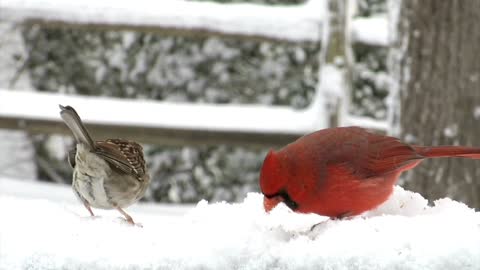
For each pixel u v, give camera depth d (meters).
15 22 11.79
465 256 3.45
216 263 3.59
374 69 13.34
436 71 9.88
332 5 11.25
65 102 12.12
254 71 13.88
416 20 9.89
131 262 3.63
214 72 13.98
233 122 11.80
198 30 11.48
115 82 14.27
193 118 11.88
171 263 3.62
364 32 11.70
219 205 4.72
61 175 15.04
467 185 9.73
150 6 11.50
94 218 4.27
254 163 14.05
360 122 11.55
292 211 5.02
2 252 3.79
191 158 14.16
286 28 11.45
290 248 3.60
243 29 11.45
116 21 11.56
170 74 14.06
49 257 3.72
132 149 6.27
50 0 11.70
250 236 3.71
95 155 5.55
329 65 11.33
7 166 14.45
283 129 11.65
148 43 14.01
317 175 4.89
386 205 5.26
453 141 9.89
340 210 5.10
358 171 5.03
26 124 12.20
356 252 3.53
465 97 9.83
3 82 14.25
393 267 3.49
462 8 9.73
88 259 3.68
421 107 9.95
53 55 14.38
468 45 9.77
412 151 5.34
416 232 3.62
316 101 11.69
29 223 4.08
